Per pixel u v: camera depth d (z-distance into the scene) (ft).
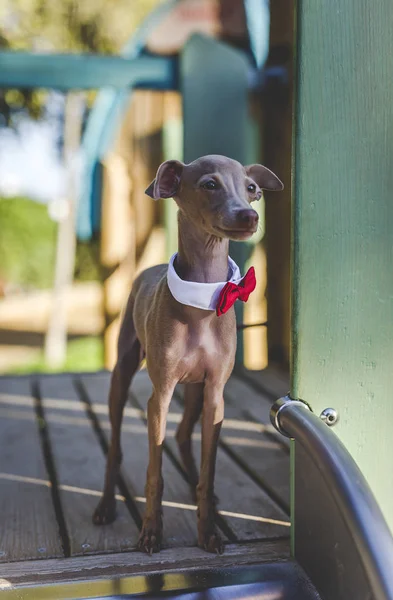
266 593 6.38
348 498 5.76
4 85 14.58
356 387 6.79
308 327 6.67
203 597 6.16
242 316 14.33
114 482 7.86
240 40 16.51
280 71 14.26
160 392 6.79
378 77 6.64
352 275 6.73
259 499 8.41
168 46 17.71
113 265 20.01
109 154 22.12
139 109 19.38
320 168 6.59
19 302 37.58
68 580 6.40
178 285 6.43
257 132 14.80
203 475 7.04
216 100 14.26
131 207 19.98
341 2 6.50
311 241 6.62
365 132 6.66
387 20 6.62
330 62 6.52
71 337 29.76
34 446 10.49
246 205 5.95
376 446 6.86
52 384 14.11
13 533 7.53
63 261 29.37
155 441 6.90
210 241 6.46
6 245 38.63
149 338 6.79
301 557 6.76
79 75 14.67
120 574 6.52
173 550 7.04
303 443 6.28
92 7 26.25
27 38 26.50
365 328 6.79
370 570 5.49
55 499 8.52
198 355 6.71
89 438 10.79
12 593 6.11
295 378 6.70
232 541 7.29
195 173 6.29
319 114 6.54
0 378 14.56
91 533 7.48
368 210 6.73
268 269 14.74
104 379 14.44
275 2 14.44
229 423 11.34
